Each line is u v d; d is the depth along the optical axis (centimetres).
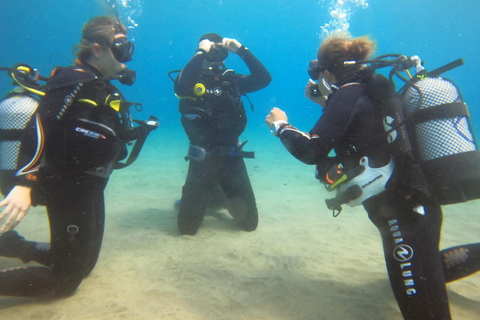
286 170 898
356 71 194
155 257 329
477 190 186
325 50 200
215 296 251
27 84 207
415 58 208
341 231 427
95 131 201
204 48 379
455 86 203
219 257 333
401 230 175
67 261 224
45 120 180
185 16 7100
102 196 265
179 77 380
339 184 193
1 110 223
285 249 361
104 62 218
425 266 169
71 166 203
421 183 171
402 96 208
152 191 627
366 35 202
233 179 408
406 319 176
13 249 264
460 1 4747
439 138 191
